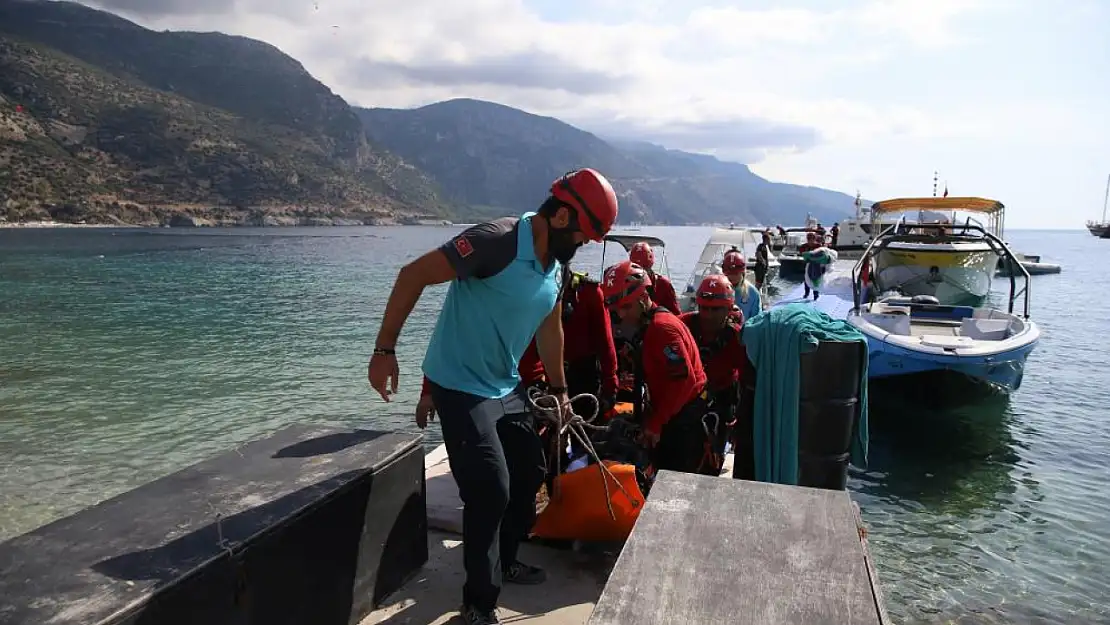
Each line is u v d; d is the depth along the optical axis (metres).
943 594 6.32
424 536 3.59
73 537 2.36
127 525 2.46
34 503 7.77
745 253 23.28
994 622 5.86
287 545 2.55
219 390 12.95
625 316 4.44
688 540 2.27
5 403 11.95
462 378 2.99
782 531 2.35
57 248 64.38
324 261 51.62
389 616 3.13
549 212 2.91
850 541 2.28
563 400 3.53
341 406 11.93
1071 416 11.97
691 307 17.09
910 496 8.70
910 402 12.23
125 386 13.22
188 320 21.95
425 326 20.69
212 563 2.21
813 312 4.56
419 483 3.52
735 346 4.81
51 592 1.99
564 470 4.34
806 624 1.83
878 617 1.85
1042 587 6.43
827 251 21.55
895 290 21.83
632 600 1.93
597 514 3.69
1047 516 8.06
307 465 3.09
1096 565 6.84
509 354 3.05
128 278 37.00
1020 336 12.12
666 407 3.99
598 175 2.89
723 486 2.74
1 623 1.82
